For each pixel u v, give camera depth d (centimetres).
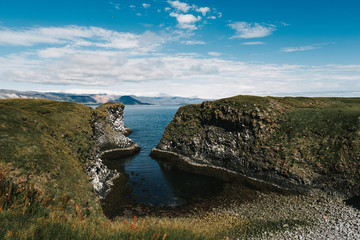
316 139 4528
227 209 3209
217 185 4269
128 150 7144
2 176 1538
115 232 954
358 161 3716
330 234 2306
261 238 2233
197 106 7356
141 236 924
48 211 1318
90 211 1936
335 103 7031
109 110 9856
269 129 5153
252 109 5609
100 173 4022
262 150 4866
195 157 6100
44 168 2075
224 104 6309
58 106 5162
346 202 3184
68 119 4453
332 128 4575
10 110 2886
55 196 1841
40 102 6128
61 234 809
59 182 2052
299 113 5416
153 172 5081
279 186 4112
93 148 4138
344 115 4766
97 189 3475
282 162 4406
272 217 2859
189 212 3117
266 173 4519
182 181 4497
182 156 6397
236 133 5562
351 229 2384
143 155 6806
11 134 2317
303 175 4019
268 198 3597
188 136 6625
